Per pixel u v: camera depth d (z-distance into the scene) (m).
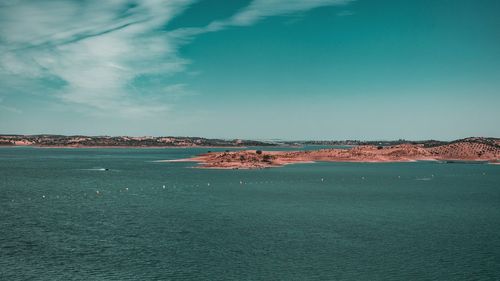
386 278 47.66
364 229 71.00
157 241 62.38
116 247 58.97
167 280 46.59
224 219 79.31
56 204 98.62
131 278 47.09
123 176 175.50
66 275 47.88
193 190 126.56
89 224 74.44
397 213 87.00
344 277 47.84
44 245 60.00
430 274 48.97
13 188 132.62
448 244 61.44
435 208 93.88
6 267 50.47
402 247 59.78
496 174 197.12
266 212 87.31
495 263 52.88
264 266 51.31
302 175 180.25
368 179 166.38
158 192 121.88
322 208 92.88
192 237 64.88
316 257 54.94
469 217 82.75
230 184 143.75
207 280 46.69
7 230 69.38
